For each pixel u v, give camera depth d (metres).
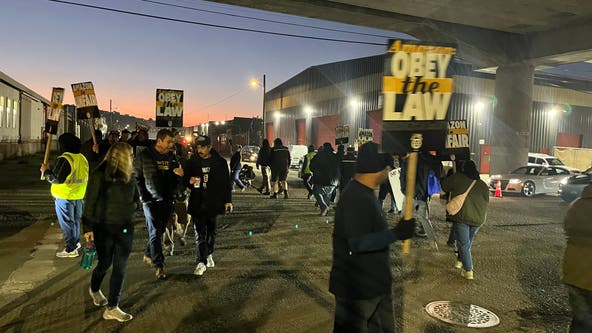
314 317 5.02
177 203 7.62
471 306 5.52
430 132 3.29
